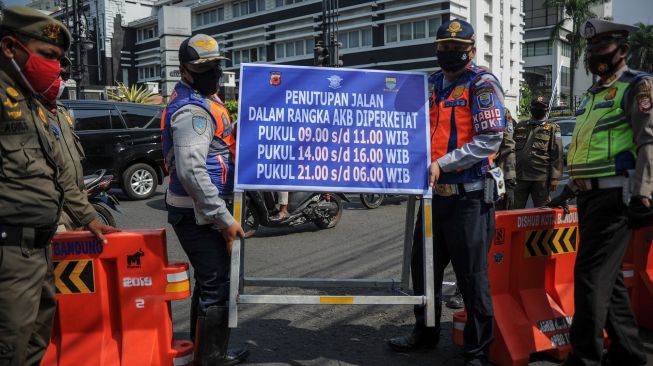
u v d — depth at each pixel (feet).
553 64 221.87
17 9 7.41
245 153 10.06
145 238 9.86
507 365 11.00
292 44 165.17
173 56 95.45
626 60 10.22
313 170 10.21
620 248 10.06
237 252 9.90
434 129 10.93
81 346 9.76
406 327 13.58
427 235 10.38
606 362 11.31
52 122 9.47
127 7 213.87
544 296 11.98
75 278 9.75
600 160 9.94
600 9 159.94
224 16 183.73
